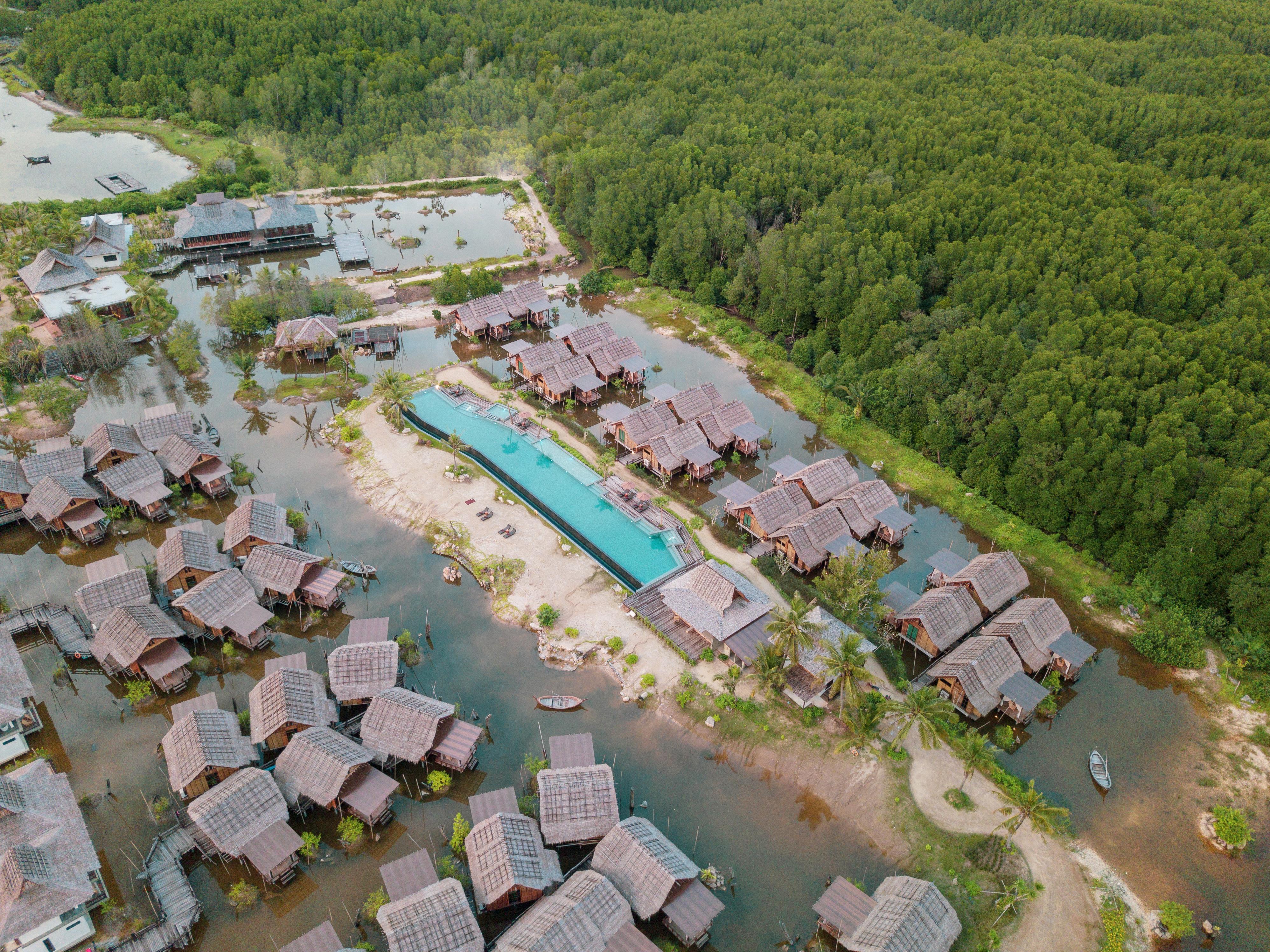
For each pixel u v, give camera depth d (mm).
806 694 93125
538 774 83188
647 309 187625
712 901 73500
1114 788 88625
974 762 83125
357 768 83562
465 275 185000
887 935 68062
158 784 85875
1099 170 178750
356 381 155000
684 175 199250
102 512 117312
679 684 97688
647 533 120375
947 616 102062
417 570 114438
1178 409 115188
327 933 69312
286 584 104312
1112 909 76500
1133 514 113688
